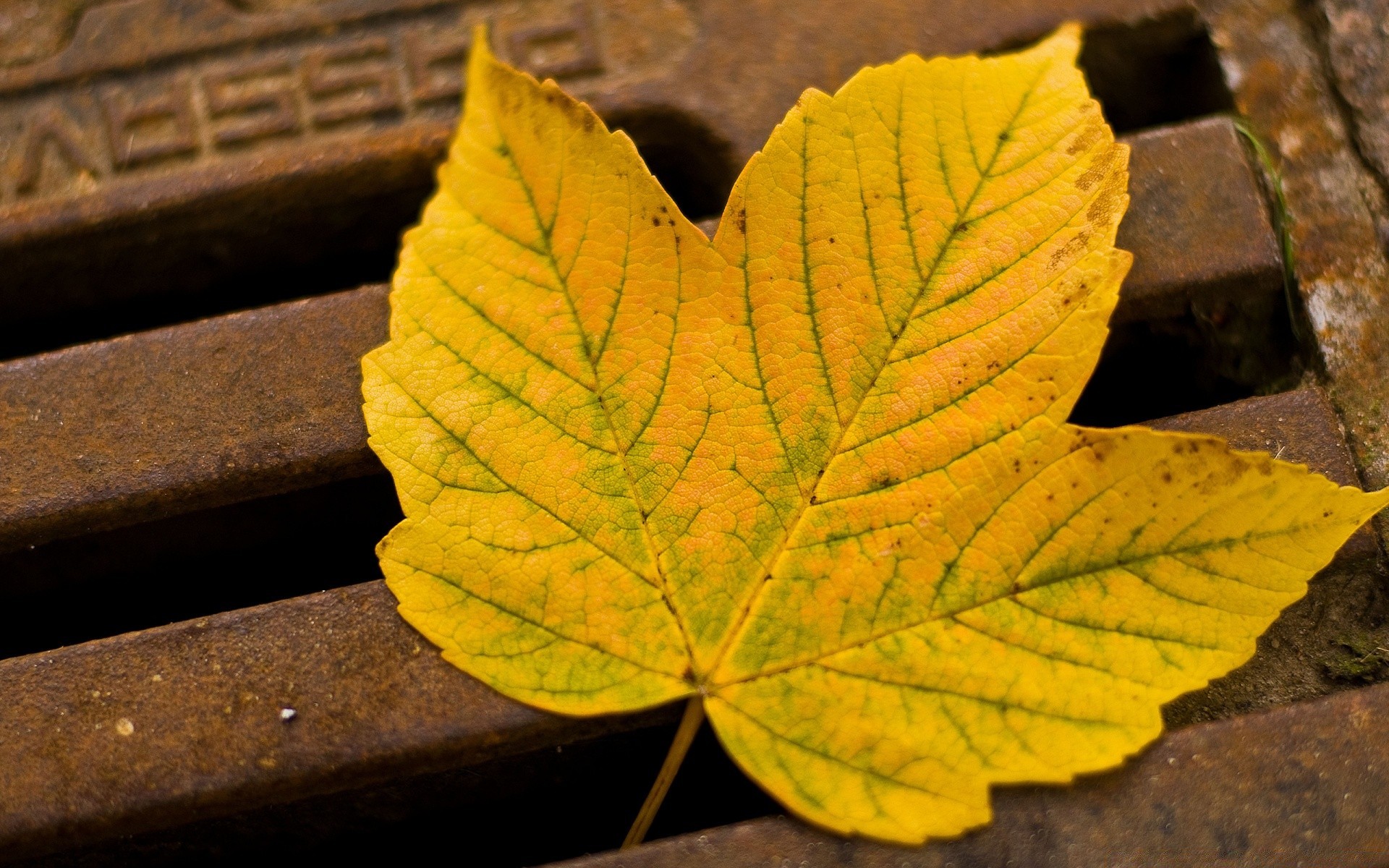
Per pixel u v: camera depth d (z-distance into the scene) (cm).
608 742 50
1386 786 48
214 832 50
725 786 51
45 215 52
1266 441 50
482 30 48
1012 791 48
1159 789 48
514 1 54
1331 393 51
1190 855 48
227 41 53
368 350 50
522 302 48
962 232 48
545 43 53
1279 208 52
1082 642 47
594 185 48
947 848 48
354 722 48
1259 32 53
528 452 48
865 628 48
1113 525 47
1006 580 48
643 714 49
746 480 48
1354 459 50
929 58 53
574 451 48
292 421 50
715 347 48
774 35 53
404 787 50
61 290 54
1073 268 47
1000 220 48
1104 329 47
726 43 53
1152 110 54
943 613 48
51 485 50
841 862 48
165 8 54
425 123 53
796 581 48
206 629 49
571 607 48
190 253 54
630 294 48
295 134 53
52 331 54
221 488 50
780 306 48
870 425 48
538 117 48
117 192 53
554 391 48
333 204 53
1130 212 51
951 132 48
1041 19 53
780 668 48
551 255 48
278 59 53
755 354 48
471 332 48
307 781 48
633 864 48
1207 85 53
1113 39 53
